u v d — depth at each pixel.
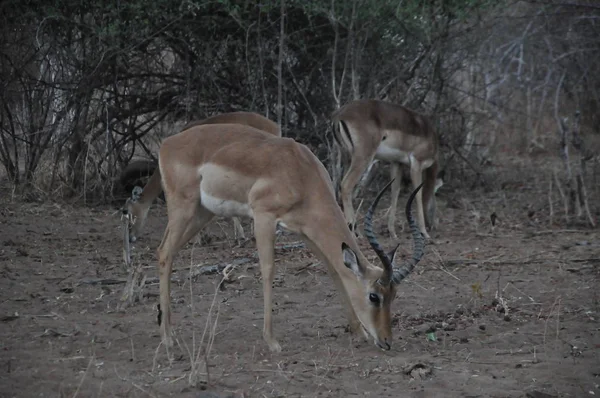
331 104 17.08
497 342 8.34
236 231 13.10
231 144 8.19
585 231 14.57
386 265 7.49
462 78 20.06
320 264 11.51
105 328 8.51
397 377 7.19
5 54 15.68
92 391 6.63
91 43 15.81
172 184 8.32
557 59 20.67
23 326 8.51
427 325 8.82
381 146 14.27
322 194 8.02
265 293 7.91
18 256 11.60
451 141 18.52
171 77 16.78
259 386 6.86
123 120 16.97
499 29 21.03
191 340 8.19
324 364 7.49
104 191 15.97
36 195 15.68
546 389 6.96
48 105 16.00
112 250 12.29
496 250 12.97
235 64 16.62
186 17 15.93
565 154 16.23
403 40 17.08
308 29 16.59
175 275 10.81
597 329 8.81
